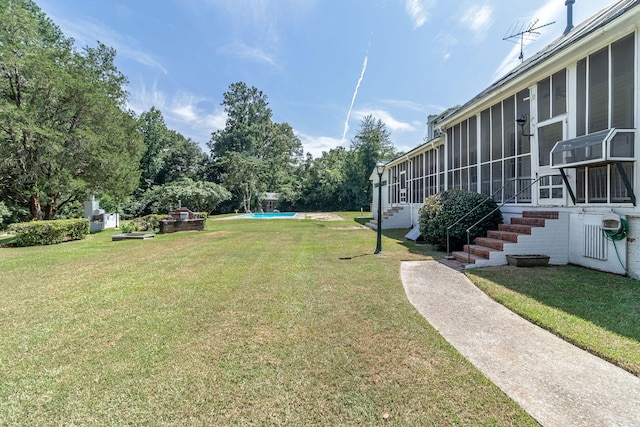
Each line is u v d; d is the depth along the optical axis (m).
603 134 4.87
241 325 3.44
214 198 29.58
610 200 5.14
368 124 38.44
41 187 13.20
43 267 6.71
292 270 5.99
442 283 5.02
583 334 3.06
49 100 12.67
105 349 2.92
